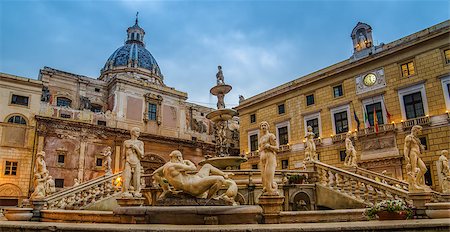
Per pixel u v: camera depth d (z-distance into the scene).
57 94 34.25
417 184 9.16
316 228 5.27
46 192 13.92
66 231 5.83
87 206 13.00
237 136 45.69
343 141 27.72
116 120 34.25
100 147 32.16
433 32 23.62
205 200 7.58
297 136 31.84
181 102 40.16
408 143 9.70
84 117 32.28
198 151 39.25
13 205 26.45
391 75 25.91
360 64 27.72
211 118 17.62
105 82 37.88
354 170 17.06
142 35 58.44
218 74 18.33
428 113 23.30
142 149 9.91
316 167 15.09
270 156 7.81
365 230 5.30
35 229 6.07
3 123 27.41
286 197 13.34
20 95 29.00
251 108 37.22
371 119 26.67
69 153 30.12
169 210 6.60
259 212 6.83
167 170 7.88
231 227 5.43
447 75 22.81
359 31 30.64
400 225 5.36
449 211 7.97
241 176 14.20
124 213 7.03
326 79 30.41
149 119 36.91
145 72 50.22
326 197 13.55
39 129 28.98
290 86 33.12
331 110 29.48
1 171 26.50
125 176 9.43
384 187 11.70
